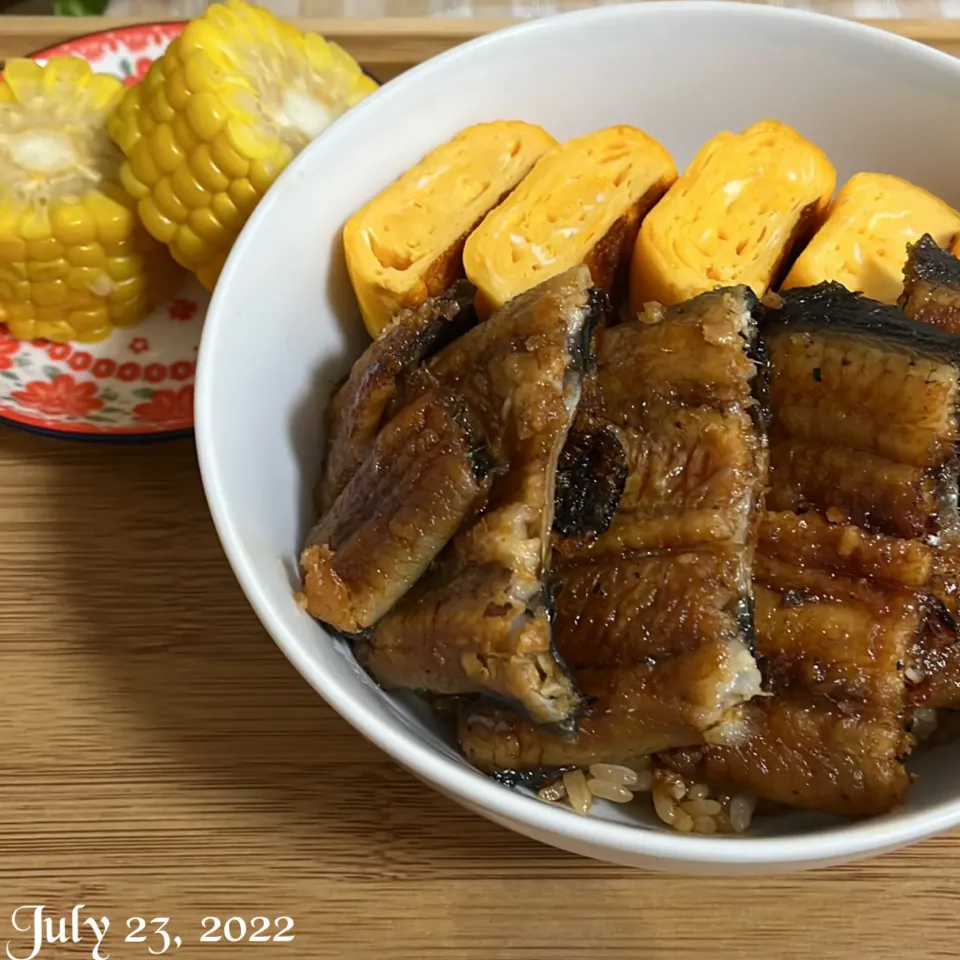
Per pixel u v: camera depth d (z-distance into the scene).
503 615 0.14
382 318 0.19
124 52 0.25
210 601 0.19
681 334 0.15
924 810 0.14
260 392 0.17
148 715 0.17
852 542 0.15
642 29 0.20
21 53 0.25
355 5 0.28
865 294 0.19
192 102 0.20
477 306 0.18
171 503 0.20
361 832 0.17
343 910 0.16
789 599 0.15
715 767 0.15
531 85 0.20
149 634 0.18
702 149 0.20
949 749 0.16
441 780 0.14
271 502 0.17
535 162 0.20
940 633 0.15
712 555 0.14
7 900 0.16
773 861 0.13
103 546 0.19
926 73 0.20
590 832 0.13
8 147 0.22
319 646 0.15
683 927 0.16
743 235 0.19
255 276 0.17
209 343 0.16
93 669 0.18
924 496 0.15
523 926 0.16
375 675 0.16
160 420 0.21
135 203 0.22
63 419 0.20
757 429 0.15
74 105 0.23
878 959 0.16
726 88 0.21
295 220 0.18
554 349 0.14
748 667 0.14
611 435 0.15
